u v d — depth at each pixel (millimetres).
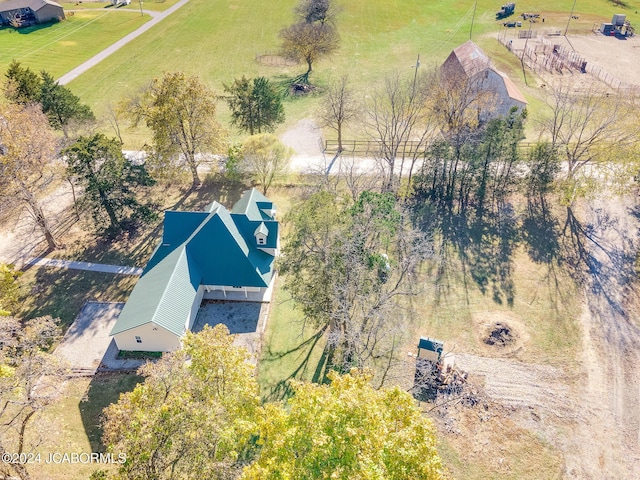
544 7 119625
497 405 32156
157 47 101375
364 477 16562
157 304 34094
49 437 25188
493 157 51438
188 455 20625
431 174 53156
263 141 52594
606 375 34344
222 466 20844
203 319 38438
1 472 24125
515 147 51781
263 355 35656
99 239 47062
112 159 44500
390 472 17781
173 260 37875
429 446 18766
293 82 84875
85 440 29266
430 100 60438
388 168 58406
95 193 44500
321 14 100312
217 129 53500
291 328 37938
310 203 38000
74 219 49938
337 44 95812
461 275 43375
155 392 23109
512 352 36000
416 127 66438
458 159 51875
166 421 21031
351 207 38750
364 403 19453
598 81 80562
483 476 28234
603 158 50000
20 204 48719
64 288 41219
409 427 19516
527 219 50438
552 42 98250
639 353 36000
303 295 33312
